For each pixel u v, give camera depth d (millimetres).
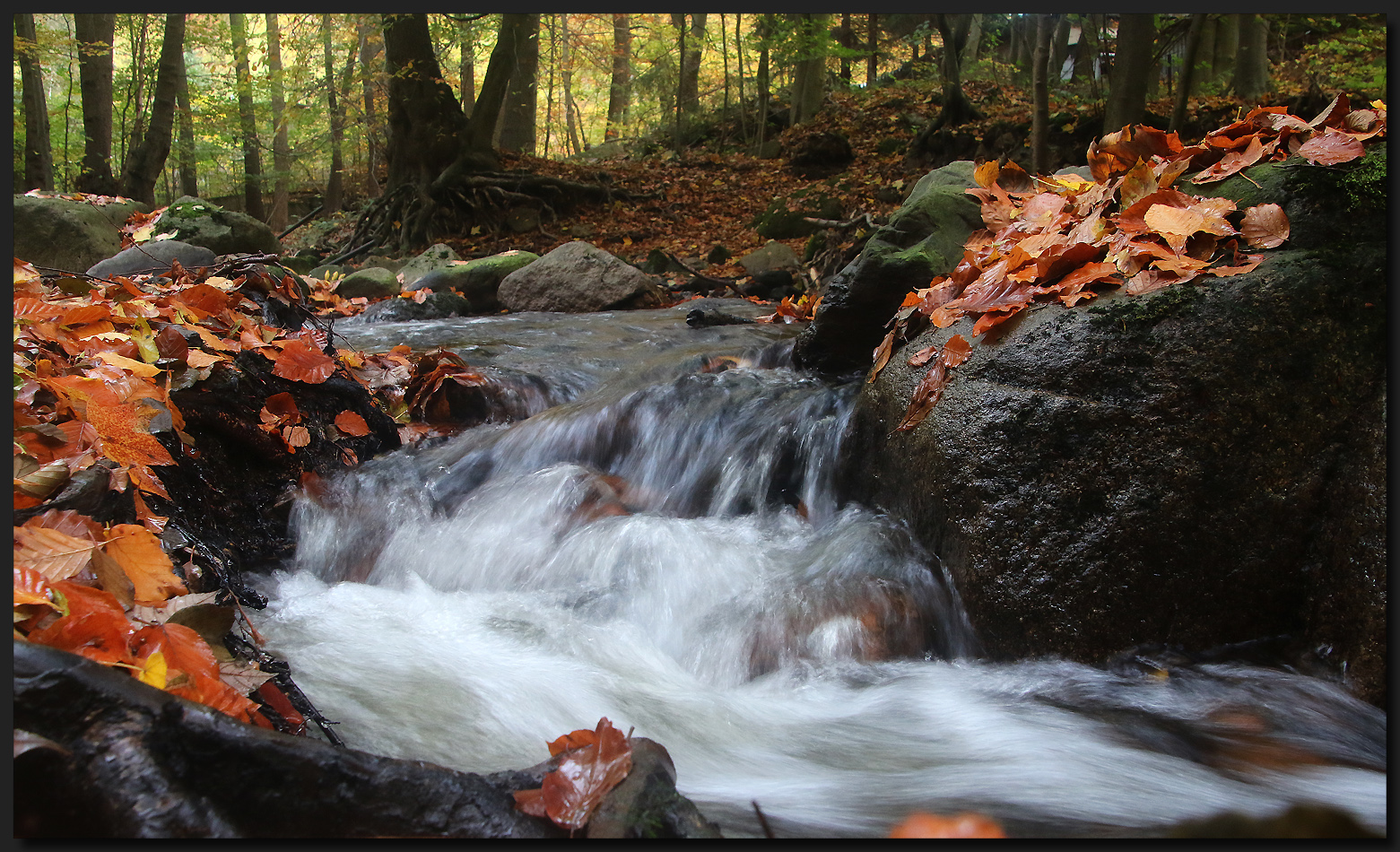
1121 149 3256
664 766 1430
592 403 4098
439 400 4250
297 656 2268
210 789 1208
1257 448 2365
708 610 2750
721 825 1615
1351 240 2447
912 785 1880
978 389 2691
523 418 4438
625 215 14742
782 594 2688
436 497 3512
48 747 1142
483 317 7461
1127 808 1778
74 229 7242
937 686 2389
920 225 4711
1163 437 2400
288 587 2906
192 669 1642
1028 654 2447
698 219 14641
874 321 4289
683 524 3219
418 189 14266
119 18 17141
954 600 2598
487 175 14445
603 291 8289
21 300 2764
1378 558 2199
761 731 2174
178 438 2707
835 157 15703
